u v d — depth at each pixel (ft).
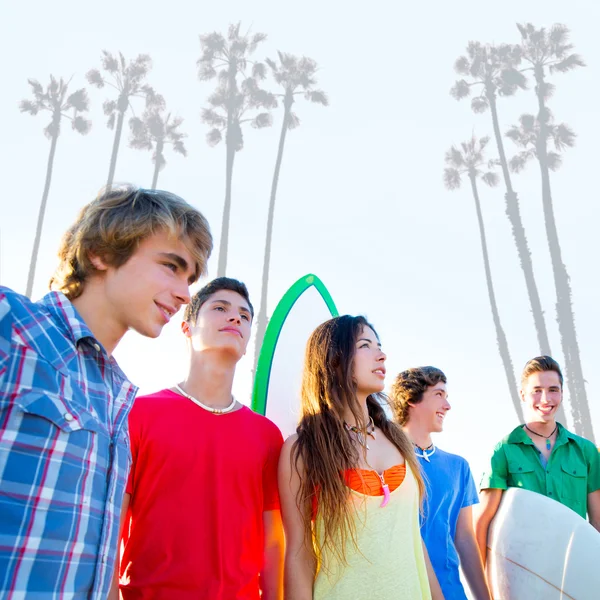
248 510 6.53
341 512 6.13
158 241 4.55
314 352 7.30
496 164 88.69
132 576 6.08
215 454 6.58
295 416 8.95
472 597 8.76
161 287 4.49
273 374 9.05
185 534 6.14
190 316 7.57
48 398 3.57
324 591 6.02
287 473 6.63
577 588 7.91
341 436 6.56
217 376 7.11
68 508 3.56
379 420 7.41
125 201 4.56
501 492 9.54
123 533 6.40
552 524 8.48
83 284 4.44
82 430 3.73
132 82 77.30
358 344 7.19
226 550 6.18
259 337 68.23
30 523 3.37
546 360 10.35
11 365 3.50
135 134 75.82
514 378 75.87
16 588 3.26
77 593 3.58
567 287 79.97
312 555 6.28
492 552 8.79
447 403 9.45
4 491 3.33
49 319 3.86
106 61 76.79
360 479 6.37
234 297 7.50
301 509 6.41
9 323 3.57
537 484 9.68
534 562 8.29
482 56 90.99
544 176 85.87
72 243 4.50
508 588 8.39
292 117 83.30
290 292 9.70
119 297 4.40
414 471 7.02
